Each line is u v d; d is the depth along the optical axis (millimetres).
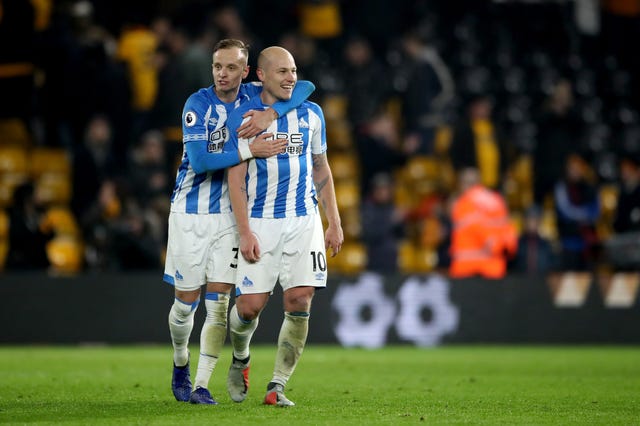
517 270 60688
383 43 74188
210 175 25453
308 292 24953
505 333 55312
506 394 30016
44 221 53219
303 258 24891
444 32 78438
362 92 66812
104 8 68750
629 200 59250
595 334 55969
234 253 25453
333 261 61969
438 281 54812
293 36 67438
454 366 41219
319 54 72875
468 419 23703
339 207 64000
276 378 25375
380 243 58562
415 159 65875
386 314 54188
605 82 78500
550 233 65688
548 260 60812
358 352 49406
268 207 24844
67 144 62156
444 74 67000
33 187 52906
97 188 58062
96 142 58750
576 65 77812
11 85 61000
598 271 60375
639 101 78625
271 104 25141
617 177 69625
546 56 78812
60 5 62062
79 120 61188
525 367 41000
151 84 64750
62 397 27844
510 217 67000
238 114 24953
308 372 37625
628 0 80938
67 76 60656
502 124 73625
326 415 23812
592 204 60781
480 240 56719
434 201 62375
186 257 25453
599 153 70000
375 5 74125
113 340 51344
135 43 65438
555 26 80312
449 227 59875
